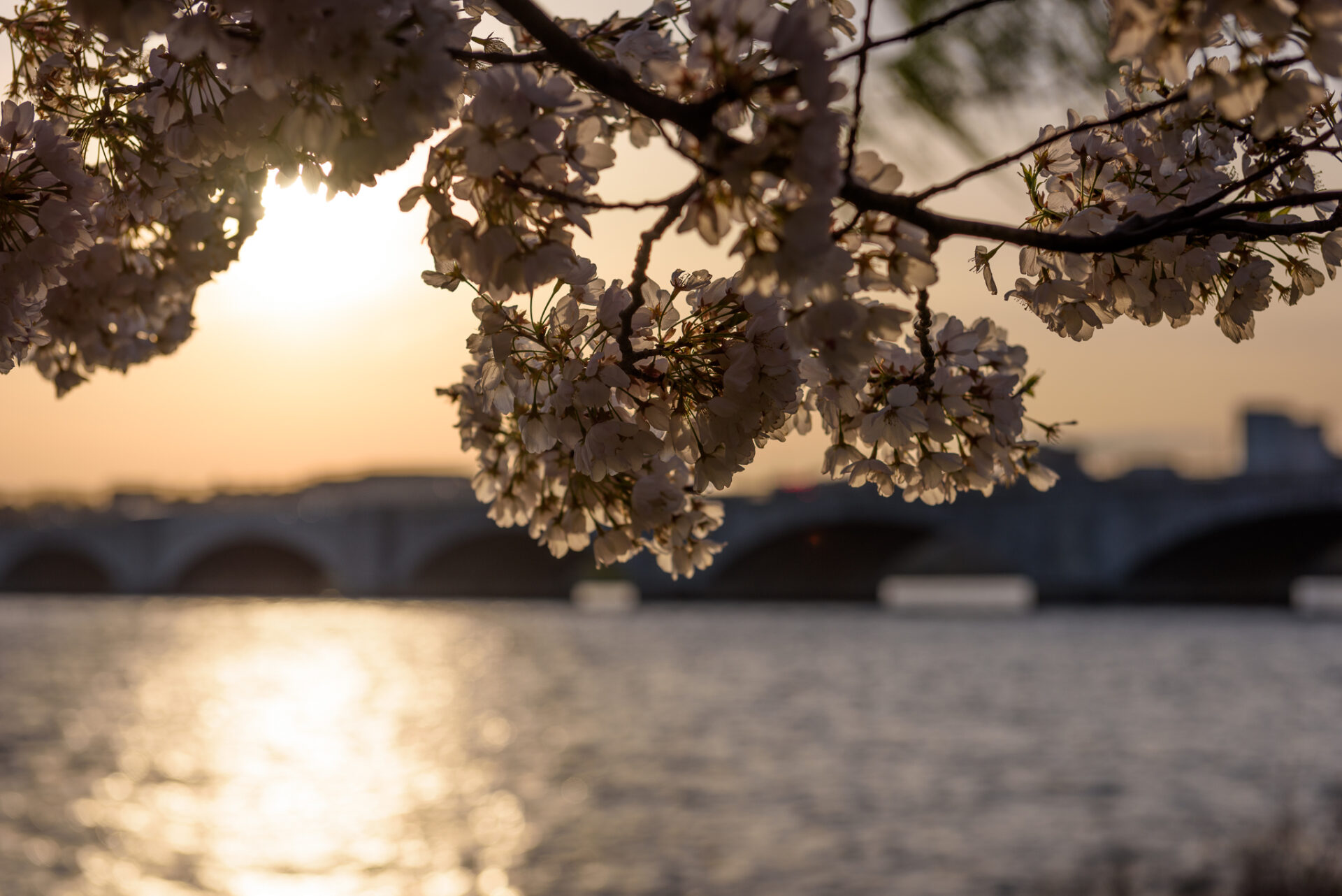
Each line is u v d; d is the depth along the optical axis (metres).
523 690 34.00
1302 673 33.00
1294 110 1.09
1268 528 50.66
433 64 1.21
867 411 1.67
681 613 63.88
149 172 1.80
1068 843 15.23
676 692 32.75
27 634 54.06
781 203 1.16
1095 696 29.73
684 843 15.98
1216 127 1.59
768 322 1.51
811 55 1.08
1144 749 22.48
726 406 1.51
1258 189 1.63
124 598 80.50
